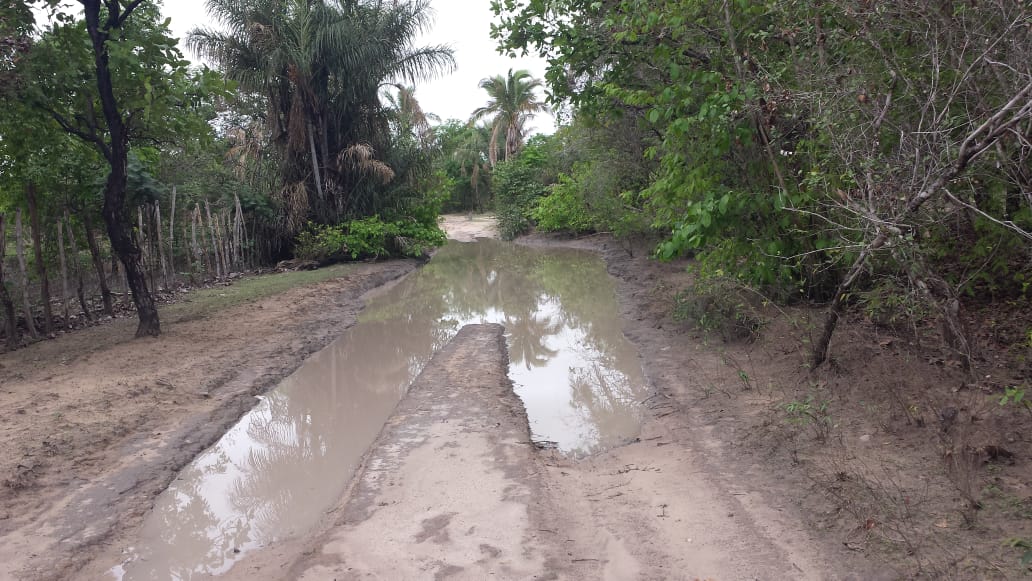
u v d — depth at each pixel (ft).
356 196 66.08
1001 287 21.99
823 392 19.06
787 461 15.55
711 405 20.47
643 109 29.14
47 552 13.51
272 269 60.95
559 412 22.72
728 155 22.68
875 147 16.02
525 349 32.32
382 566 12.46
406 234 68.59
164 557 13.80
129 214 43.37
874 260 18.03
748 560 12.00
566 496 15.60
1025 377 16.85
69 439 18.51
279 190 63.52
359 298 48.52
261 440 20.89
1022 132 14.94
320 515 15.83
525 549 12.91
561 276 59.16
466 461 17.57
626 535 13.38
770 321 26.32
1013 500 11.94
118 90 29.86
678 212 25.98
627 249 63.57
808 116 20.17
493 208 140.26
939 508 12.23
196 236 50.72
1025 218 17.02
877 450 15.05
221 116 76.74
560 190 84.23
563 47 27.43
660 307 36.65
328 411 23.80
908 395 17.16
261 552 13.94
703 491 15.03
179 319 36.76
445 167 155.74
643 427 20.51
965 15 15.61
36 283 40.06
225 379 25.79
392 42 64.59
